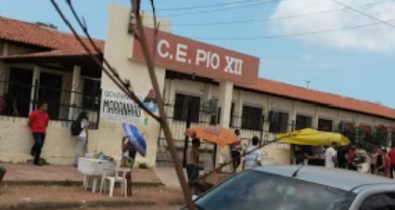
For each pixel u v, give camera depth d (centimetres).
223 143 1608
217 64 2083
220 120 2155
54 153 1734
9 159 1638
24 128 1670
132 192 1496
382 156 2589
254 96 2981
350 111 3541
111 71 228
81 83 2289
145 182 1623
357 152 2578
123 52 1817
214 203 562
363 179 567
